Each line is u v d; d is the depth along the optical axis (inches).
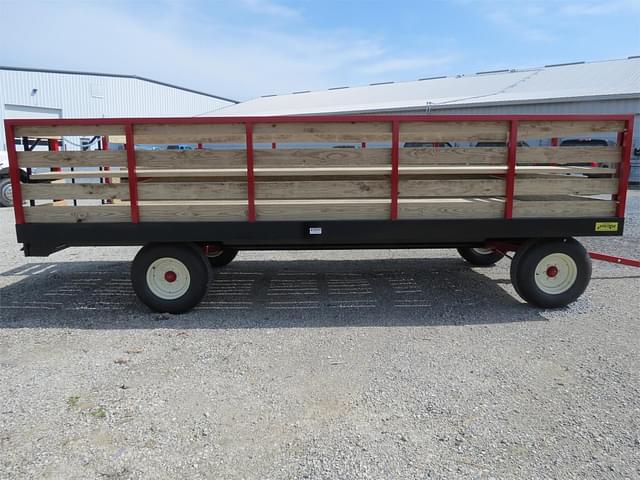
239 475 91.4
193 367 135.2
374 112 859.4
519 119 169.5
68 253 289.1
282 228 173.3
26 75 1127.6
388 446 99.8
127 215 173.8
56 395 120.2
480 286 213.9
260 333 160.4
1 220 394.6
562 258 181.8
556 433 104.1
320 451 98.3
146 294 177.9
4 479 90.3
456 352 144.8
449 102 802.8
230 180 214.8
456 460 95.5
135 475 91.6
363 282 220.1
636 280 223.0
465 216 175.8
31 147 187.3
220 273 235.9
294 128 168.4
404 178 185.6
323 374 130.8
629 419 109.3
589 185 177.3
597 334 158.9
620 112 676.7
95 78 1226.0
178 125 168.2
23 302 194.4
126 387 123.8
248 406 114.8
